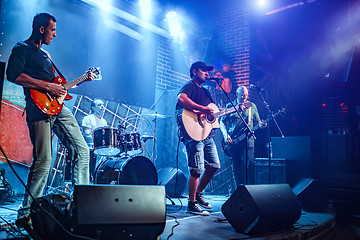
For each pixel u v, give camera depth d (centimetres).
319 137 795
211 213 372
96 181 453
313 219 376
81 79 305
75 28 561
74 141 296
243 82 800
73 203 207
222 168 671
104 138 427
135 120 649
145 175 466
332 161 780
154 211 213
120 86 632
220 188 660
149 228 210
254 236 269
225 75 819
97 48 596
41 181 269
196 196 399
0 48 464
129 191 213
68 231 196
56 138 510
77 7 564
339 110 1041
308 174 647
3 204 386
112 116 609
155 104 696
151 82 693
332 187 712
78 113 554
